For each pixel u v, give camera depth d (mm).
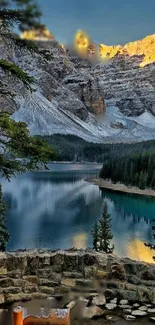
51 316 5477
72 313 5938
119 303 6277
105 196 86312
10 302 6375
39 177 130750
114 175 109750
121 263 6527
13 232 48469
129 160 108938
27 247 41719
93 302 6309
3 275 6531
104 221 37062
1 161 7227
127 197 86250
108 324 5602
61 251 6863
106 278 6551
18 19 7328
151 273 6352
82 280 6598
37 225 53125
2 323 5605
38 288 6613
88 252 6820
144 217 62750
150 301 6297
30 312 5781
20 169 7328
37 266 6652
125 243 44750
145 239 46781
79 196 85125
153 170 99125
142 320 5727
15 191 90312
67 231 50125
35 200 76562
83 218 59562
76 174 144125
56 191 92375
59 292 6602
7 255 6645
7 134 7125
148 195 89062
